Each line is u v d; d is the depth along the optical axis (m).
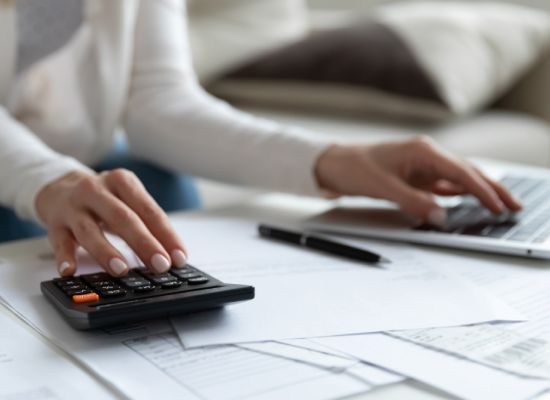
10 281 0.51
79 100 0.87
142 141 0.85
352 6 2.42
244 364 0.37
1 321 0.44
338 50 1.75
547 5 2.08
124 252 0.56
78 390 0.35
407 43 1.69
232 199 1.32
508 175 0.82
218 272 0.53
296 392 0.34
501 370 0.37
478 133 1.58
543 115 1.80
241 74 1.87
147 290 0.43
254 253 0.58
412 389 0.35
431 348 0.40
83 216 0.52
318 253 0.58
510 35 1.77
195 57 1.88
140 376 0.36
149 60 0.87
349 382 0.36
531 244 0.57
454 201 0.76
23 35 0.83
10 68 0.84
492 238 0.59
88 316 0.40
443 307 0.46
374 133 1.57
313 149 0.72
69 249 0.52
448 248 0.60
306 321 0.43
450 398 0.34
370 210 0.72
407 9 1.97
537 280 0.52
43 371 0.37
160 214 0.52
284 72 1.80
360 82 1.68
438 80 1.60
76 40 0.85
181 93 0.85
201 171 0.80
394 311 0.45
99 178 0.56
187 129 0.80
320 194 0.72
